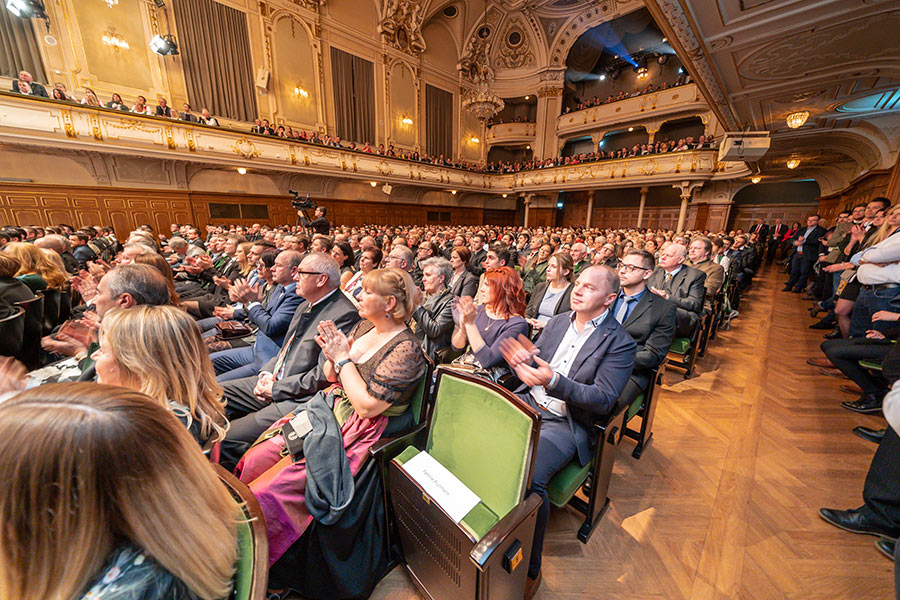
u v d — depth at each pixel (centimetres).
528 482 96
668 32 358
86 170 813
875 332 215
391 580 126
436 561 104
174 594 44
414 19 1383
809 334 402
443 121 1630
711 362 322
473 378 113
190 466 46
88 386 43
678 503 160
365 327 163
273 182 1113
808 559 132
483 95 989
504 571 91
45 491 37
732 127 680
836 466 182
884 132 648
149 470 41
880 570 127
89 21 802
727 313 422
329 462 108
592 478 137
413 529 111
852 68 420
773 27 337
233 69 1010
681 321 271
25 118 679
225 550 50
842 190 1026
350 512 110
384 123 1395
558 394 119
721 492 166
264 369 194
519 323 173
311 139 1113
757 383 278
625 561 133
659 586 124
